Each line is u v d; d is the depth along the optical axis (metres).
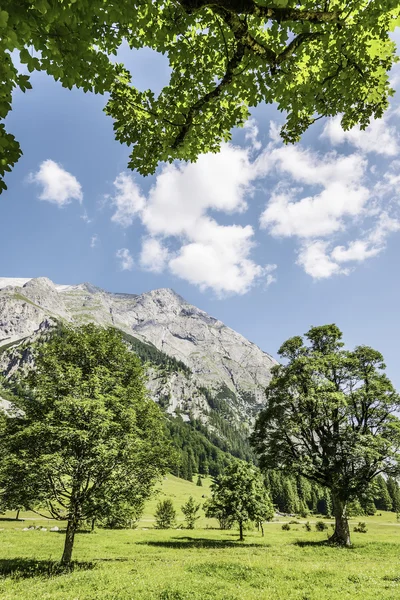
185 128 5.56
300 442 33.12
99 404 16.42
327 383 32.12
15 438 16.41
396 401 32.09
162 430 21.89
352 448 29.84
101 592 11.05
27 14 2.82
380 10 4.43
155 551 26.70
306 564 17.92
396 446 31.11
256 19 4.36
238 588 11.61
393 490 121.62
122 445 17.34
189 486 165.38
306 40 4.75
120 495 17.23
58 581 13.16
